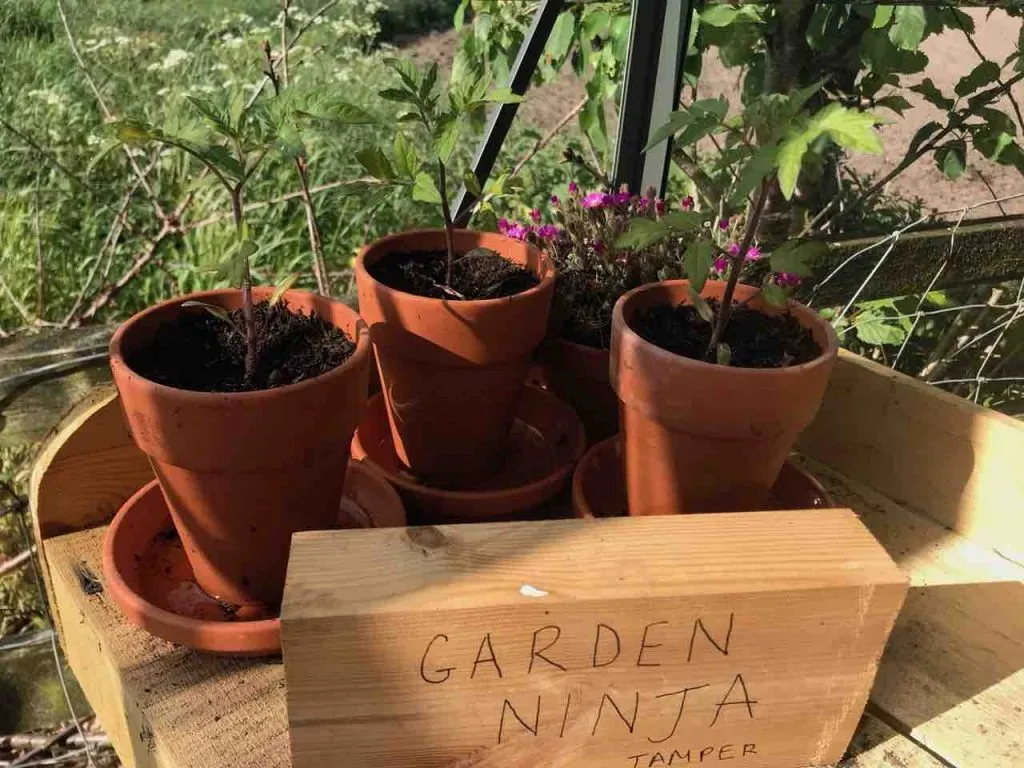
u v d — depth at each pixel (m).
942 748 0.71
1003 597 0.87
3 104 2.71
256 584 0.77
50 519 0.87
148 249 2.10
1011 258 1.81
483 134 1.32
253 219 2.43
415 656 0.58
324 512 0.77
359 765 0.61
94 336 1.01
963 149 1.57
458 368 0.87
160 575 0.81
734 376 0.70
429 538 0.61
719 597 0.60
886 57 1.53
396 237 0.99
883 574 0.62
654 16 1.14
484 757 0.64
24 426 0.97
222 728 0.67
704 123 0.69
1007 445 0.88
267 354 0.74
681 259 1.11
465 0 2.05
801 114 0.63
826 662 0.65
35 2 3.54
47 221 2.38
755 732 0.68
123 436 0.87
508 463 1.04
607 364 1.03
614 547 0.62
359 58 3.21
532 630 0.58
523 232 1.17
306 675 0.56
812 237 1.75
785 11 1.51
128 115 2.75
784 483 0.94
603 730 0.65
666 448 0.78
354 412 0.72
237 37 3.44
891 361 2.07
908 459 0.98
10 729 1.37
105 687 0.79
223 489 0.69
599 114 1.83
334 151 2.67
